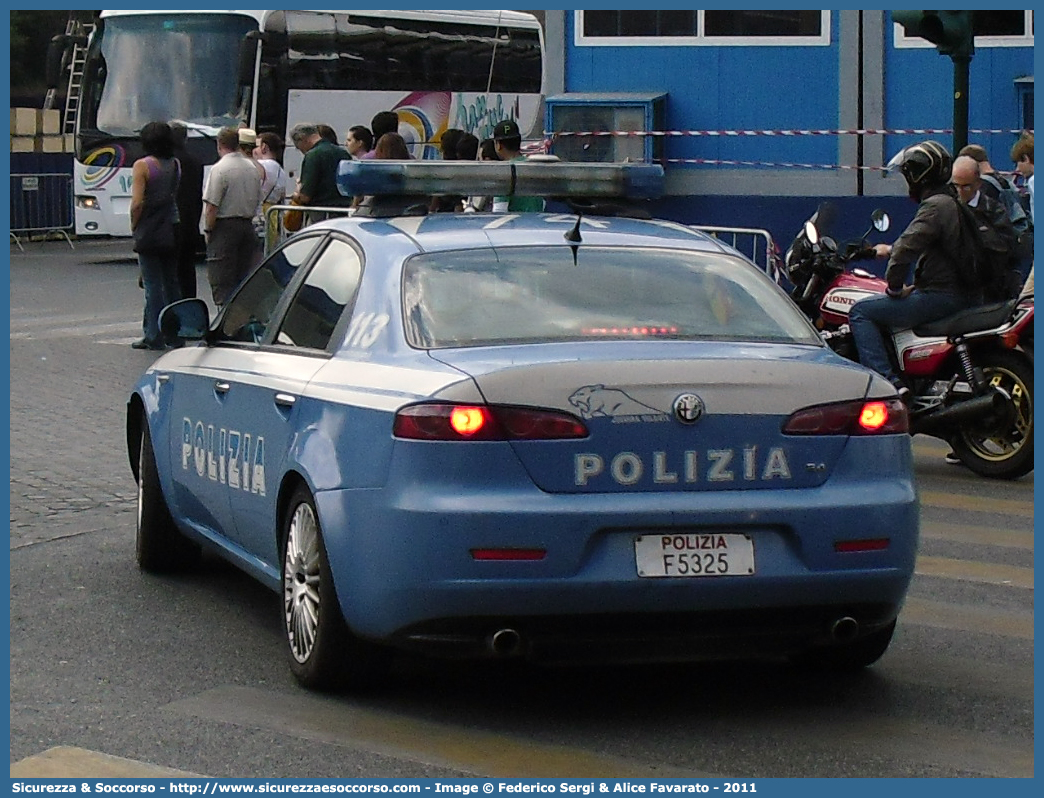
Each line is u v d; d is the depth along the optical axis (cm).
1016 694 745
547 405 650
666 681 762
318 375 743
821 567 668
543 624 651
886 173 2759
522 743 668
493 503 643
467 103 3925
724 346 704
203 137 3409
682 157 2828
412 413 657
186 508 917
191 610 893
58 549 1047
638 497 652
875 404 690
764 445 666
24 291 2930
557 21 2838
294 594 740
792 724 696
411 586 651
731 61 2800
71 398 1681
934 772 637
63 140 4709
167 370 948
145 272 2061
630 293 741
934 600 933
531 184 862
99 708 715
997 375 1316
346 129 3631
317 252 829
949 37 1670
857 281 1391
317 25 3569
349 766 640
